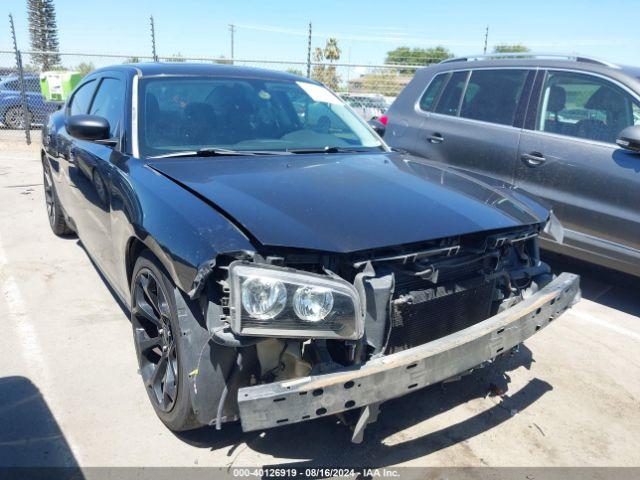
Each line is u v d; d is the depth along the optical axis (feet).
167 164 8.98
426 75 18.45
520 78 15.57
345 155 10.69
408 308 7.35
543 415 9.23
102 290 13.61
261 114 11.22
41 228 18.74
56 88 38.34
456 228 7.54
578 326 12.73
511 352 9.10
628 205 12.83
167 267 6.91
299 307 6.07
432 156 17.26
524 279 9.21
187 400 7.25
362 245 6.68
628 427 9.02
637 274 13.07
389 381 6.53
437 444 8.37
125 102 10.44
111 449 7.99
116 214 9.12
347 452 8.07
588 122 13.93
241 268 5.99
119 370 10.02
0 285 13.76
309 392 6.10
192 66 11.87
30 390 9.33
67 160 13.08
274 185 8.13
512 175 15.17
